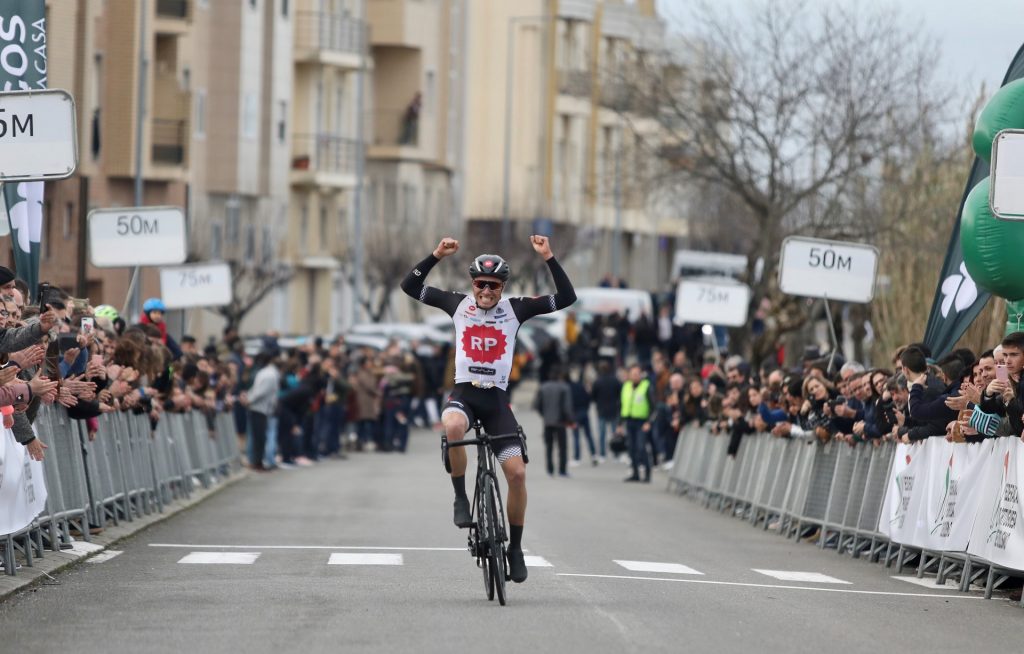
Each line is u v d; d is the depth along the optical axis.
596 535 41.94
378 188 146.50
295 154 128.88
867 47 83.50
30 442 28.62
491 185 176.62
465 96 164.50
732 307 69.12
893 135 82.06
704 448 58.25
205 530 40.66
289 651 22.05
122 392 39.19
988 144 38.59
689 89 88.44
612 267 197.25
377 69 147.50
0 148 30.53
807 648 23.03
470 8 176.00
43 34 38.72
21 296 30.59
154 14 101.69
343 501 51.22
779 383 48.66
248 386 71.00
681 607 26.98
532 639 23.06
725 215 119.19
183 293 62.34
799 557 38.97
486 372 27.28
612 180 99.06
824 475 42.72
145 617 25.14
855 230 81.94
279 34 123.94
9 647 22.47
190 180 111.62
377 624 24.41
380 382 83.12
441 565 33.25
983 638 25.14
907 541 35.66
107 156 96.25
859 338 86.12
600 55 188.00
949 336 42.41
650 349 110.75
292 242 130.00
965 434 32.09
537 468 77.50
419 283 27.34
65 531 33.84
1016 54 40.22
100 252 52.12
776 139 83.56
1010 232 37.62
